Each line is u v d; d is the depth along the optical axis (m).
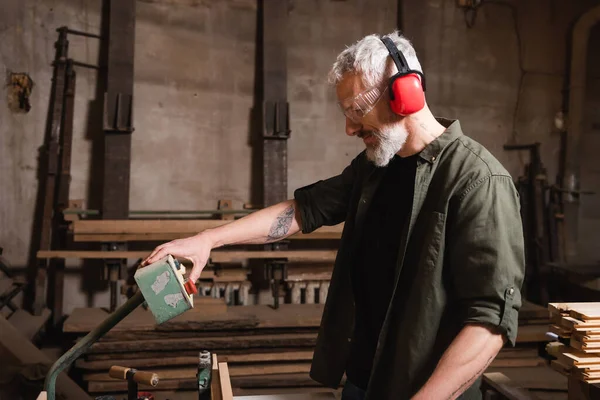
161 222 3.56
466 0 4.29
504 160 4.41
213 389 1.31
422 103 1.26
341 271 1.59
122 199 3.70
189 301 1.26
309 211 1.69
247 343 3.25
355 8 4.20
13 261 3.73
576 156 4.42
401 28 4.24
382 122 1.28
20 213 3.74
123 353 3.14
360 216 1.53
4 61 3.70
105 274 3.52
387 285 1.47
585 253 4.44
